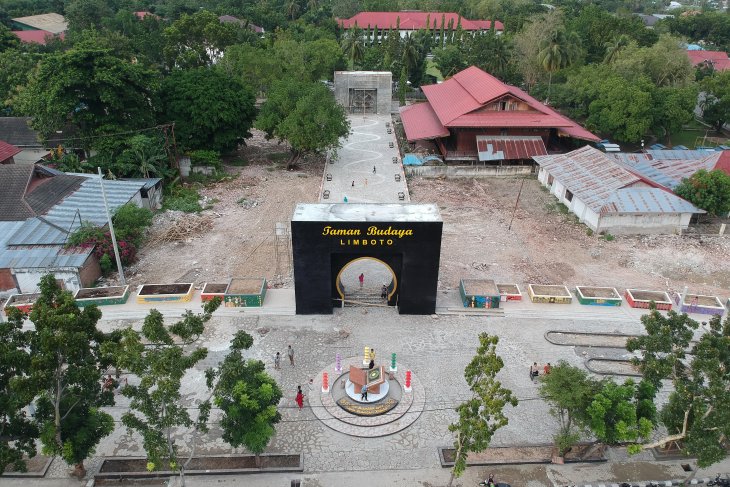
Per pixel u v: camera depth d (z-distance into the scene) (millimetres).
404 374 37000
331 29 149000
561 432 29594
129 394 24328
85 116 64062
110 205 53719
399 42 122438
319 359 38156
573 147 82000
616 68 93938
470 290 44938
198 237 55500
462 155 79625
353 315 43125
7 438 25469
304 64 104188
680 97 83688
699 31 174875
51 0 166625
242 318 42469
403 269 41250
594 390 27859
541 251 54250
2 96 83188
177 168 69312
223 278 48000
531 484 29281
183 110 70875
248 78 96812
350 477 29422
